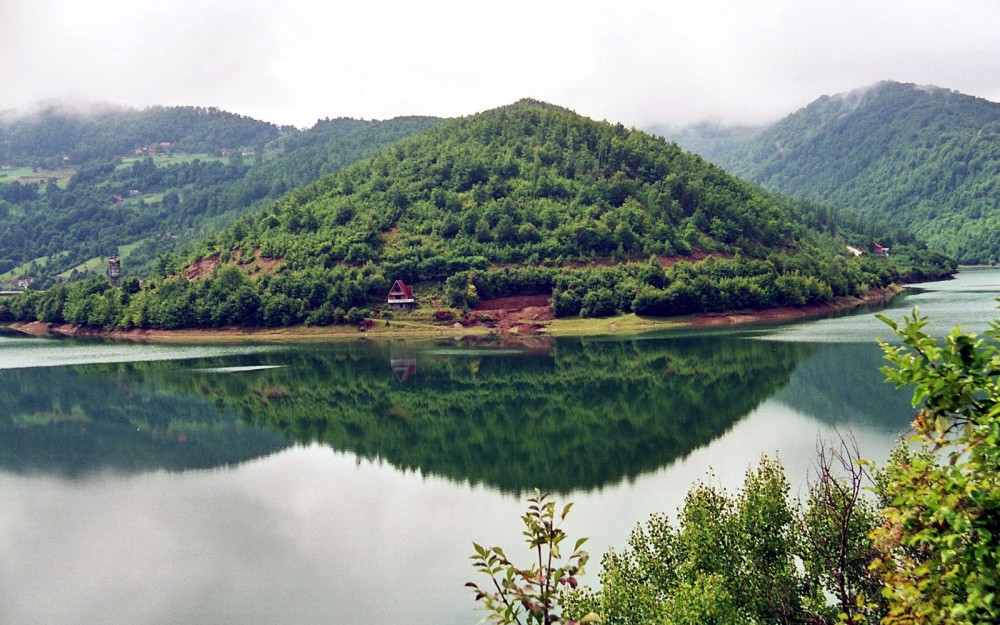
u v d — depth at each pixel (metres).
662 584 33.81
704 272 192.38
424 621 44.47
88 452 87.62
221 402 113.88
